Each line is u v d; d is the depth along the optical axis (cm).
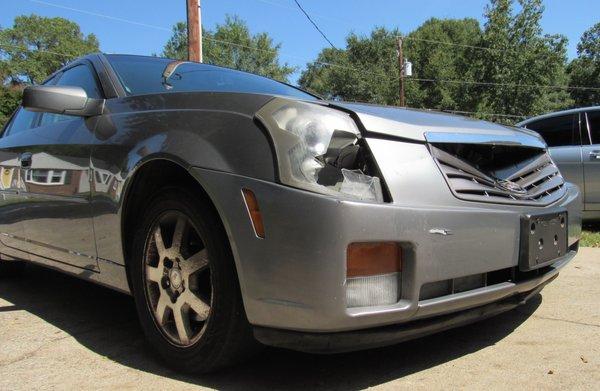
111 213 289
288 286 215
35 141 369
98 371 270
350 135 229
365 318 212
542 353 286
